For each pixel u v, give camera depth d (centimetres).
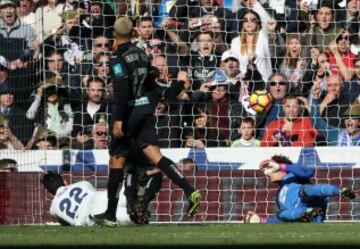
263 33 3812
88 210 2692
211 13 3822
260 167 3020
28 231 2289
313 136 3650
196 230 2262
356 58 3825
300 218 2778
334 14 3866
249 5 3875
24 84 3572
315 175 3294
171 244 1700
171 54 3728
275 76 3672
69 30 3703
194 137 3594
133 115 2414
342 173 3297
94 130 3553
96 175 3234
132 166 2552
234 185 3259
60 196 2734
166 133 3569
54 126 3538
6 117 3509
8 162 3212
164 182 3195
